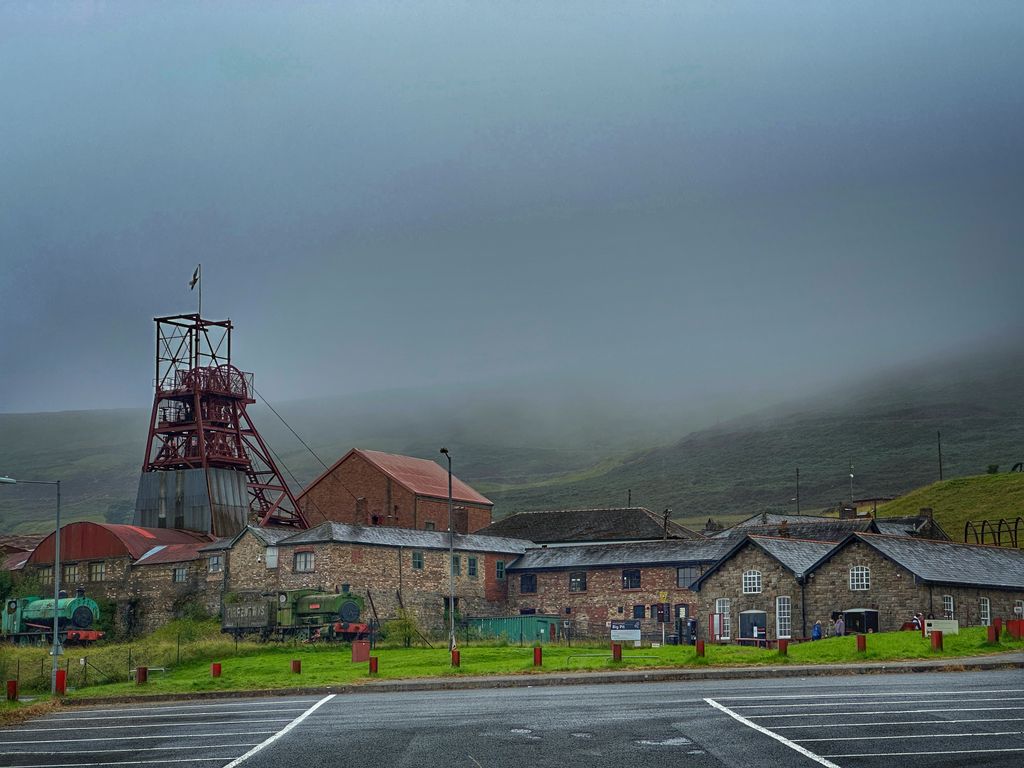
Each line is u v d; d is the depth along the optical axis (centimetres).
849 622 7469
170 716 4525
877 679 4631
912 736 3139
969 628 6731
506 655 6372
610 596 9362
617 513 11300
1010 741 3023
